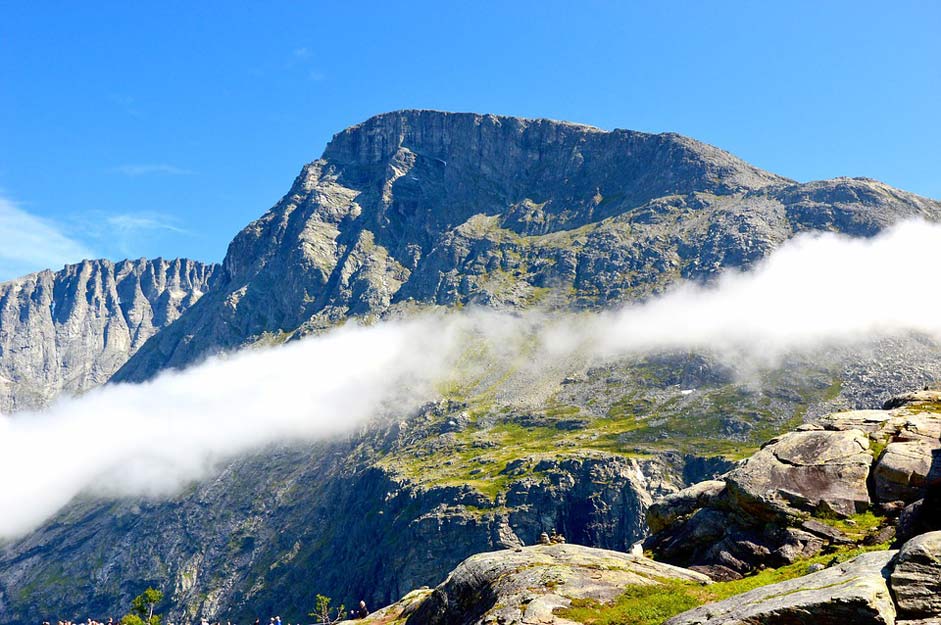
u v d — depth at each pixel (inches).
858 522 1595.7
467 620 1627.7
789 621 1085.1
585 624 1357.0
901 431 1780.3
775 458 1828.2
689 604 1341.0
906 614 1034.7
